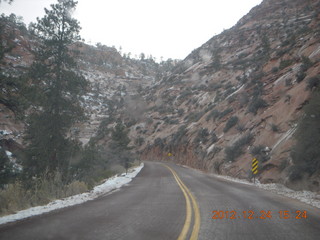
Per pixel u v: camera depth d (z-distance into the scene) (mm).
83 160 28047
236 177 24875
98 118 105625
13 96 17031
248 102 38500
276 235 6438
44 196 12703
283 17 88250
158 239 6055
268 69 42750
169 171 34625
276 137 24203
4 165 18125
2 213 8984
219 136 39156
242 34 98750
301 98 24453
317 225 7430
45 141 25578
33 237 6137
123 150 45062
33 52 27484
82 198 12922
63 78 26828
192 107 77125
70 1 27422
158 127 81938
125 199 12508
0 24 19109
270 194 14164
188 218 8234
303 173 16078
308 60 28625
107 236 6273
